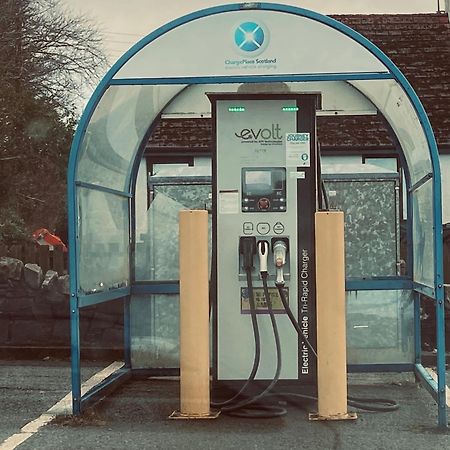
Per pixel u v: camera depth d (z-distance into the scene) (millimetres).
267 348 6211
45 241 17516
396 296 7484
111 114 6480
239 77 5738
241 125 6230
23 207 21734
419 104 5719
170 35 5785
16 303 9336
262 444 5320
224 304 6242
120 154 7215
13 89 21719
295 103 6215
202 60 5766
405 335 7465
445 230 9602
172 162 16562
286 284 6195
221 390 6227
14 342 9305
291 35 5727
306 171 6195
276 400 6195
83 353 9070
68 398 6914
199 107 7289
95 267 6512
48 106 23000
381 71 5688
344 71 5699
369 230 7758
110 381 6977
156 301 7652
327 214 5789
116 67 5793
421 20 20203
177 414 6039
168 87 6773
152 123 7445
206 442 5383
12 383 7676
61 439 5512
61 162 22625
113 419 6031
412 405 6453
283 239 6172
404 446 5270
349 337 7473
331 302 5812
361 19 20359
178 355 7613
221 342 6242
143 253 7738
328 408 5883
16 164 20969
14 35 23625
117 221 7301
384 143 16484
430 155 5734
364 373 7562
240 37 5754
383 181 7777
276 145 6215
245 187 6211
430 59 19172
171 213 7777
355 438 5449
